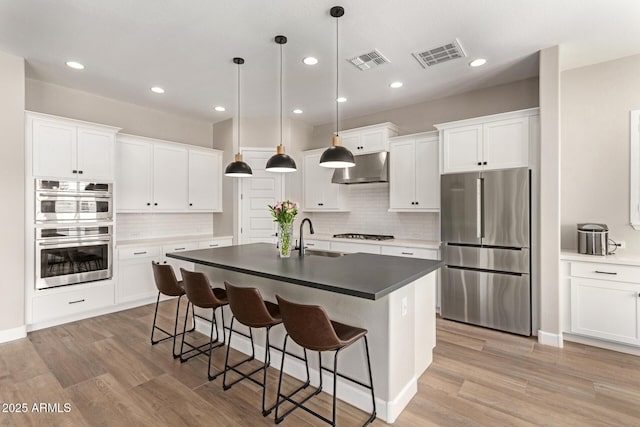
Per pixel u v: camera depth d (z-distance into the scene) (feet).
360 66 11.09
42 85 12.35
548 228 9.99
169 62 10.78
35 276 10.86
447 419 6.45
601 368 8.43
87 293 12.17
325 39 9.34
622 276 9.12
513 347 9.77
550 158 9.92
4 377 8.00
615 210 10.46
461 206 11.93
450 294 12.19
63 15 8.12
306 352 7.89
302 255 9.73
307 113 16.69
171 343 10.13
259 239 17.38
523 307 10.64
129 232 15.21
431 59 10.59
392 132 15.28
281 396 7.22
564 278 10.00
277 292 8.68
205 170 17.10
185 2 7.64
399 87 13.00
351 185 17.42
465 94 13.62
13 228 10.21
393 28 8.75
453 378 7.98
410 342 7.28
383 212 16.17
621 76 10.36
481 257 11.46
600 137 10.67
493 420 6.41
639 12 7.97
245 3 7.68
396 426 6.26
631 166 10.21
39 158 10.96
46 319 11.11
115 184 13.07
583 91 10.93
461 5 7.75
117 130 13.09
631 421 6.37
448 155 12.44
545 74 9.89
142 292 13.83
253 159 17.39
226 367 7.59
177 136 16.90
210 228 18.51
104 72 11.55
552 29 8.79
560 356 9.14
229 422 6.42
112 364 8.71
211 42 9.50
